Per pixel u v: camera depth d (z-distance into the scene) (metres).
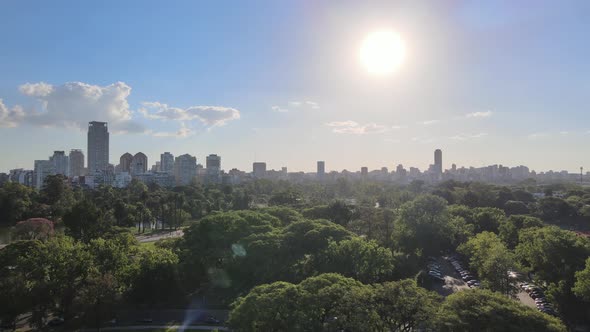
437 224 102.06
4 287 62.22
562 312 66.25
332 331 43.09
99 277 66.38
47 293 63.94
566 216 175.50
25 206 172.25
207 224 90.50
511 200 194.38
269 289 50.25
